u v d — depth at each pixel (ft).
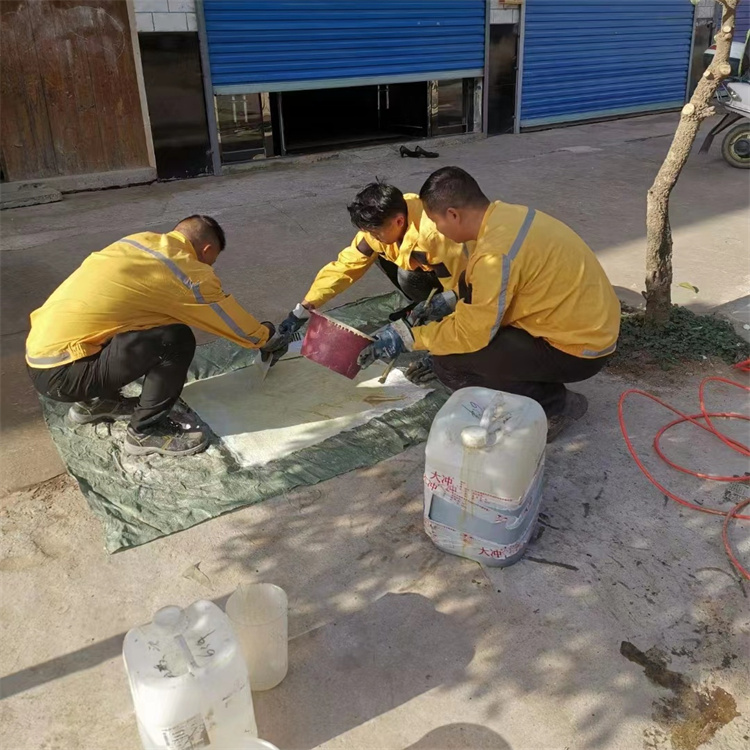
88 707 6.26
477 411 7.39
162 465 9.34
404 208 9.71
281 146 27.68
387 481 9.09
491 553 7.56
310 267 16.34
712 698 6.29
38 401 10.98
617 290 15.07
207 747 5.28
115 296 8.61
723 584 7.45
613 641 6.83
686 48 39.22
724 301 14.57
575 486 8.91
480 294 8.37
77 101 22.65
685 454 9.54
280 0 25.23
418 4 28.55
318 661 6.66
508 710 6.20
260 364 11.12
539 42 32.94
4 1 20.61
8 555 7.88
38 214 21.03
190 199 22.41
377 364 11.90
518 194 22.44
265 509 8.60
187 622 5.39
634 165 26.37
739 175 24.70
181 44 23.65
